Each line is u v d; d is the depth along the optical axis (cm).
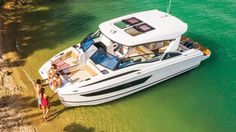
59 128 1370
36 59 1755
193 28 2108
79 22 2111
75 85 1424
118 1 2391
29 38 1930
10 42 1888
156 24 1617
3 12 2188
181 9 2314
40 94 1369
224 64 1795
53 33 1988
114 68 1470
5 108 1452
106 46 1575
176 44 1591
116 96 1514
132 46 1490
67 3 2338
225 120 1475
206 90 1631
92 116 1441
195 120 1469
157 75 1582
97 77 1442
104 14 2212
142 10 2281
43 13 2198
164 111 1502
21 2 2297
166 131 1402
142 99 1556
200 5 2377
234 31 2072
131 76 1494
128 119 1443
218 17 2220
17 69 1678
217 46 1939
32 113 1434
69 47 1809
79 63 1554
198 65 1741
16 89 1552
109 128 1388
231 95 1606
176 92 1609
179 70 1659
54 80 1420
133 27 1584
